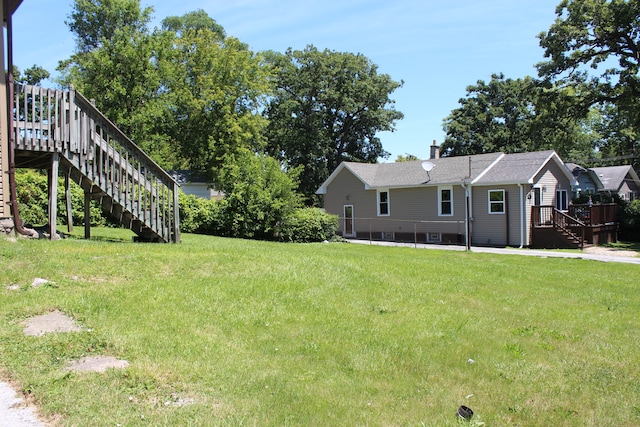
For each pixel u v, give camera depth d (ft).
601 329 24.13
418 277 34.40
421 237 86.43
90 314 19.62
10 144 33.71
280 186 68.85
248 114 119.03
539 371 18.06
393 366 17.52
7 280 22.80
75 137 37.14
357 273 32.91
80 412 12.44
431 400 14.98
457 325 23.15
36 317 18.98
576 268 48.08
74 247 30.86
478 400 15.33
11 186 33.78
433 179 84.17
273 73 134.31
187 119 117.50
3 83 33.24
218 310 22.00
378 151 163.63
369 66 155.12
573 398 15.80
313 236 71.46
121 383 14.11
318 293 26.68
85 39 123.54
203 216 72.02
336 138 160.25
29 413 12.44
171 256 30.91
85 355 15.99
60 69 114.73
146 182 41.86
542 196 79.36
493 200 77.87
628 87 85.92
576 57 90.43
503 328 23.40
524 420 14.16
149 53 94.89
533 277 39.27
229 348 17.84
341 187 99.96
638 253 66.69
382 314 24.25
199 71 116.88
